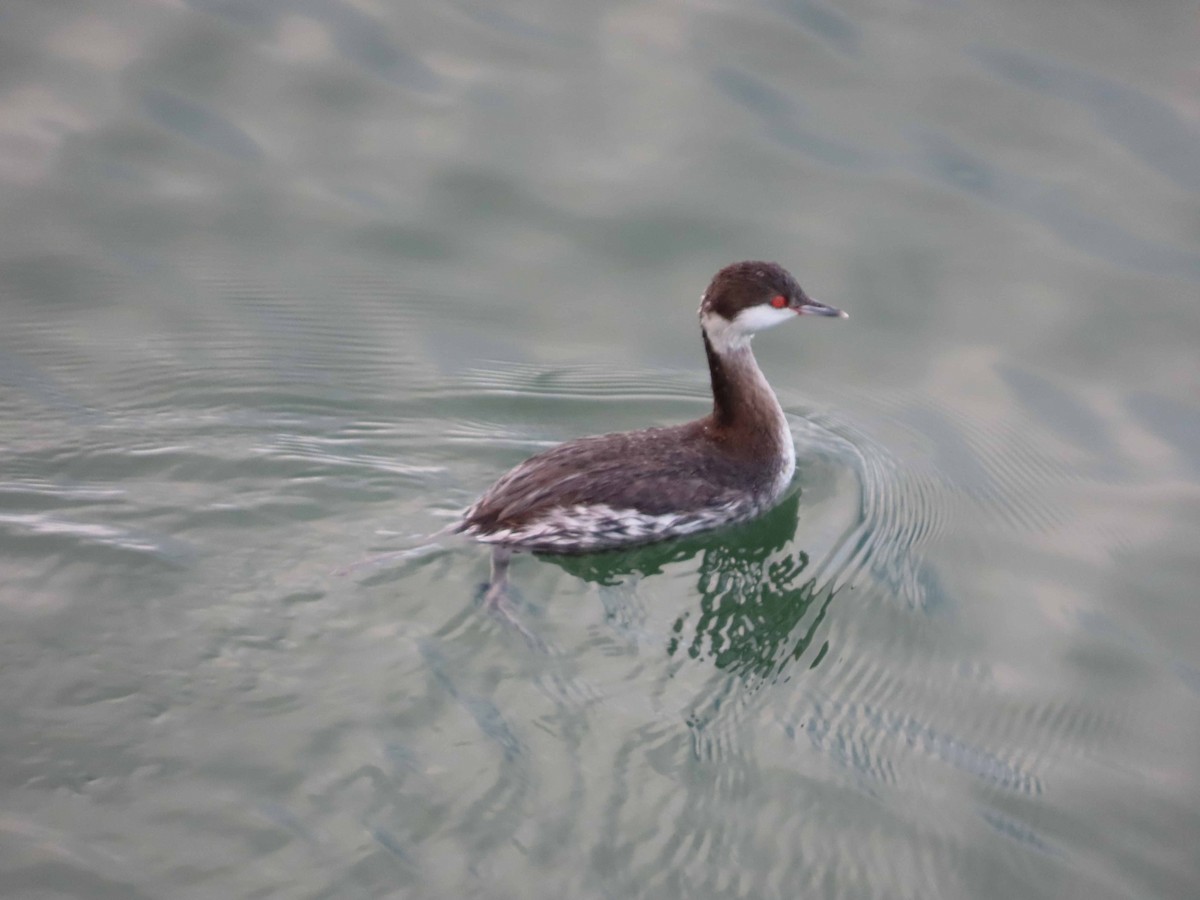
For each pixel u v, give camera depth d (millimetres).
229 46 19328
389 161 17969
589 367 15523
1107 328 16172
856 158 18109
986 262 16906
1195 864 10156
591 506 12570
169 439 13820
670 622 12047
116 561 12016
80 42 19234
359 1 20266
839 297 16438
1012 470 14539
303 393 14727
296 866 9367
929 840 10109
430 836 9672
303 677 10969
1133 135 18391
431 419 14578
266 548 12344
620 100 18828
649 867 9633
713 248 16938
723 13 20438
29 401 14203
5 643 11039
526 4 20484
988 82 19234
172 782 9953
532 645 11492
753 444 13609
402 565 12195
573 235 17172
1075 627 12523
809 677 11633
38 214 16891
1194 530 13742
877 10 20609
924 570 13164
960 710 11492
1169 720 11523
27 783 9867
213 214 17172
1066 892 9805
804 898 9562
